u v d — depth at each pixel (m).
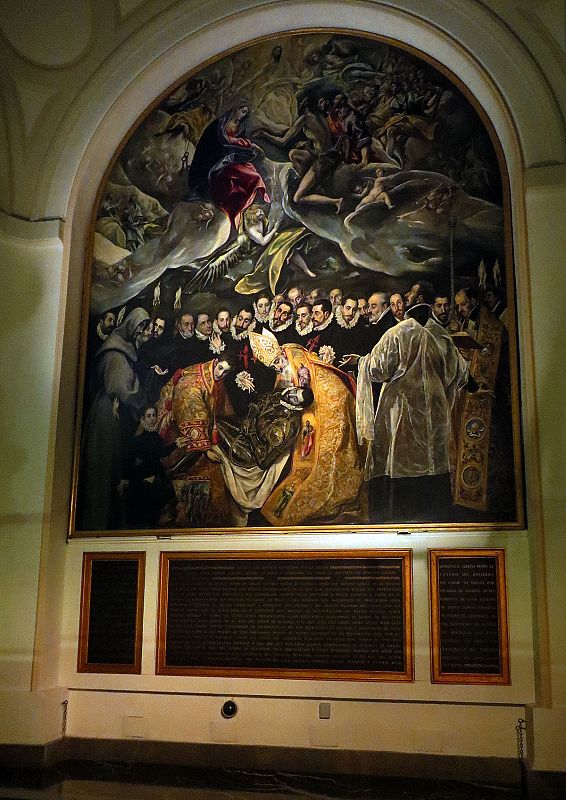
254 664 8.27
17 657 8.41
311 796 7.11
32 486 8.79
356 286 8.88
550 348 7.91
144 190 9.73
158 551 8.77
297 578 8.35
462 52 8.82
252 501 8.66
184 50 9.63
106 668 8.61
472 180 8.82
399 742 7.77
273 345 8.98
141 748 8.32
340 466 8.52
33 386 9.02
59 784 7.50
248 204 9.41
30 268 9.29
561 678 7.30
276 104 9.58
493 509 8.03
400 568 8.13
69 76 9.64
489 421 8.23
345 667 8.05
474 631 7.85
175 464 8.97
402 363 8.58
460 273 8.63
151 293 9.45
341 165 9.23
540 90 8.50
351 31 9.45
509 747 7.54
